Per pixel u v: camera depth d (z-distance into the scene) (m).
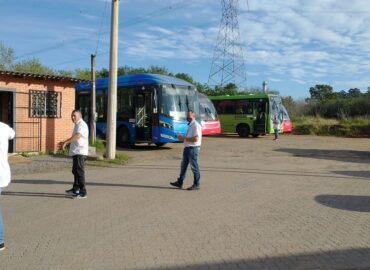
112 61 17.78
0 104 18.94
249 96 34.22
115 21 17.77
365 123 37.59
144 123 22.92
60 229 7.66
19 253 6.42
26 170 14.62
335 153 22.11
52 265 5.94
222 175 14.15
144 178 13.37
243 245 6.80
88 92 26.38
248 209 9.22
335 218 8.50
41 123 18.83
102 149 20.22
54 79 19.09
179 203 9.77
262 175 14.24
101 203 9.74
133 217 8.49
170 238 7.14
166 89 22.41
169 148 23.89
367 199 10.34
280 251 6.53
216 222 8.14
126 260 6.13
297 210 9.17
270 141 29.92
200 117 26.14
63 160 16.89
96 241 6.98
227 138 33.00
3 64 48.38
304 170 15.62
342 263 6.04
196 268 5.85
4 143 6.95
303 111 52.12
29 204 9.62
